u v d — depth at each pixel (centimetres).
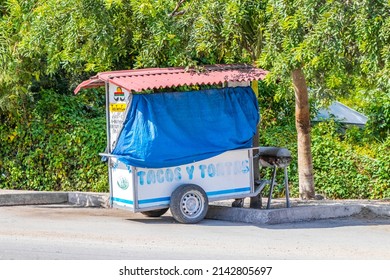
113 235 1163
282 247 1080
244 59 1546
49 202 1596
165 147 1247
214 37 1330
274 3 1245
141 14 1320
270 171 1731
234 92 1323
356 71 1401
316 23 1213
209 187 1299
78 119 1761
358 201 1589
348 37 1196
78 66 1597
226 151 1305
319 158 1761
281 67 1245
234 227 1252
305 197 1588
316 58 1204
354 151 1784
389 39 1155
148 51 1359
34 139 1755
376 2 1157
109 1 1304
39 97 1788
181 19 1357
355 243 1118
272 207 1405
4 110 1706
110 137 1305
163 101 1255
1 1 1669
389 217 1385
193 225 1267
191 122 1276
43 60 1650
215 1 1314
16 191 1661
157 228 1232
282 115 1991
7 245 1081
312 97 1764
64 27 1382
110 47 1388
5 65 1577
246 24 1352
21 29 1502
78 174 1739
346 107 2159
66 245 1084
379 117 1922
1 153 1778
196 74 1293
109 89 1296
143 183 1249
